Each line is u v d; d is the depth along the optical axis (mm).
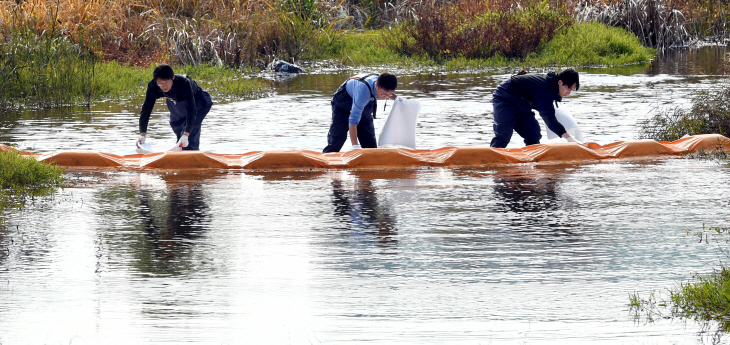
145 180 23922
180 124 27609
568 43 68750
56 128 34594
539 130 27844
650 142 28078
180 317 13164
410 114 27547
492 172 25172
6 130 33938
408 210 20266
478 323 12930
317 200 21359
